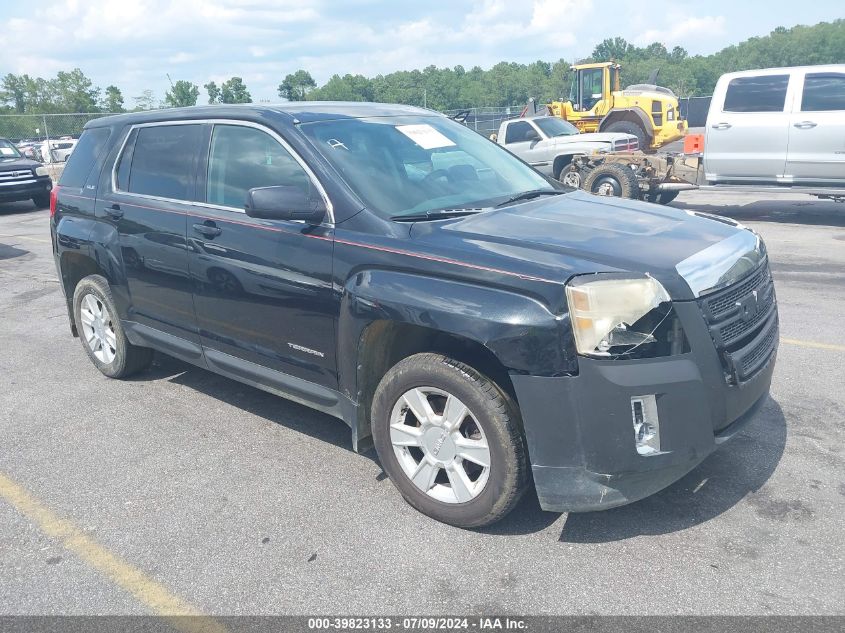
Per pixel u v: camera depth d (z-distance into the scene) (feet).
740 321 10.80
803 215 40.83
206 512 12.06
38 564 10.85
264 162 13.42
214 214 13.96
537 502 12.01
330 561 10.61
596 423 9.76
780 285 25.00
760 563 10.12
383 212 11.91
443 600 9.68
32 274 32.48
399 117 15.05
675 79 409.08
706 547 10.54
